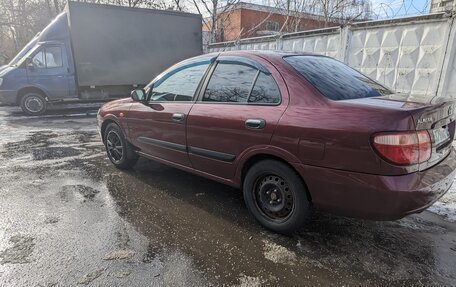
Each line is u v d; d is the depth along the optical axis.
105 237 2.76
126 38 10.09
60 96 9.59
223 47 12.85
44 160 5.02
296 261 2.45
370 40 7.25
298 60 2.94
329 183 2.36
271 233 2.83
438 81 6.09
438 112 2.35
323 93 2.53
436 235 2.82
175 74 3.69
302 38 9.11
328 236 2.80
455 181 4.01
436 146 2.36
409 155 2.11
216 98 3.17
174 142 3.54
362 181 2.21
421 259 2.48
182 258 2.47
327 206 2.45
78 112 10.25
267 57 2.90
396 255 2.53
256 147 2.73
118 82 10.22
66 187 3.89
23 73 9.08
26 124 8.19
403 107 2.22
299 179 2.56
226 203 3.45
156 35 10.66
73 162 4.91
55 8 23.67
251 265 2.40
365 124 2.17
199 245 2.65
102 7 9.49
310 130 2.38
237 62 3.08
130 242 2.69
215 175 3.25
